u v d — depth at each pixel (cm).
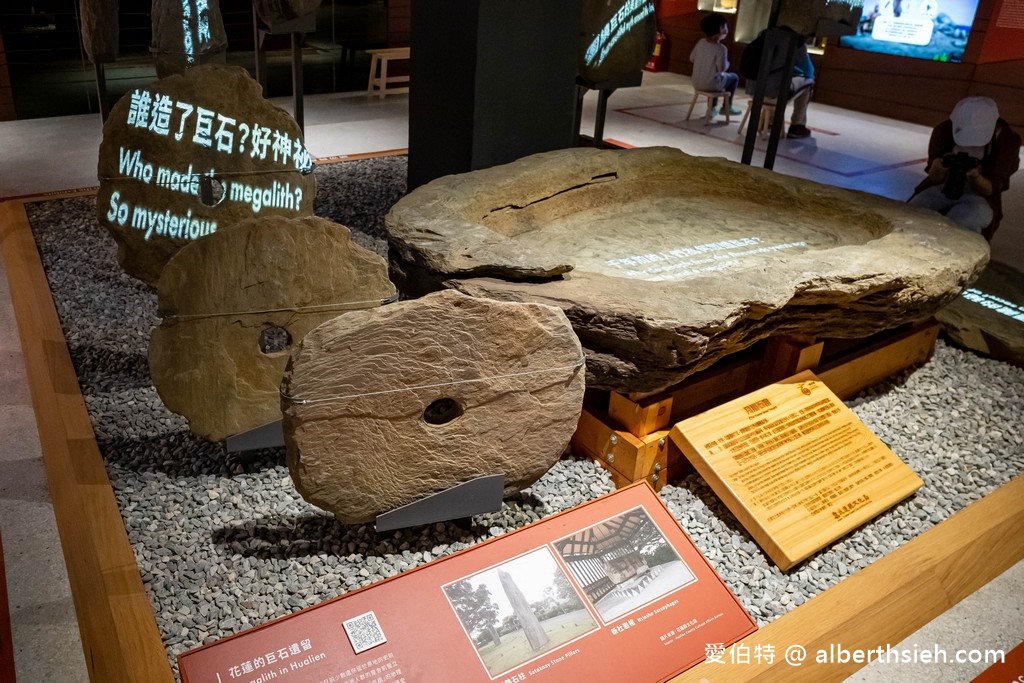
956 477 362
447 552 299
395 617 237
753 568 304
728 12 1038
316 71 912
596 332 314
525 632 244
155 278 432
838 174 703
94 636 251
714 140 807
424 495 284
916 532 329
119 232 411
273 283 314
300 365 241
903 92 911
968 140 491
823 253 367
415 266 358
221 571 284
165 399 312
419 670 231
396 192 662
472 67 462
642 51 600
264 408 331
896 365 436
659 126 858
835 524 314
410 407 263
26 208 584
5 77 694
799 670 260
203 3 518
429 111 510
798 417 345
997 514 334
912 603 293
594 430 344
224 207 432
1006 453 382
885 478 337
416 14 493
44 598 273
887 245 386
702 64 839
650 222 465
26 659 252
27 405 375
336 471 262
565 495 330
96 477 321
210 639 258
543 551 261
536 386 282
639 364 313
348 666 227
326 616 233
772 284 329
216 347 314
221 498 318
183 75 404
